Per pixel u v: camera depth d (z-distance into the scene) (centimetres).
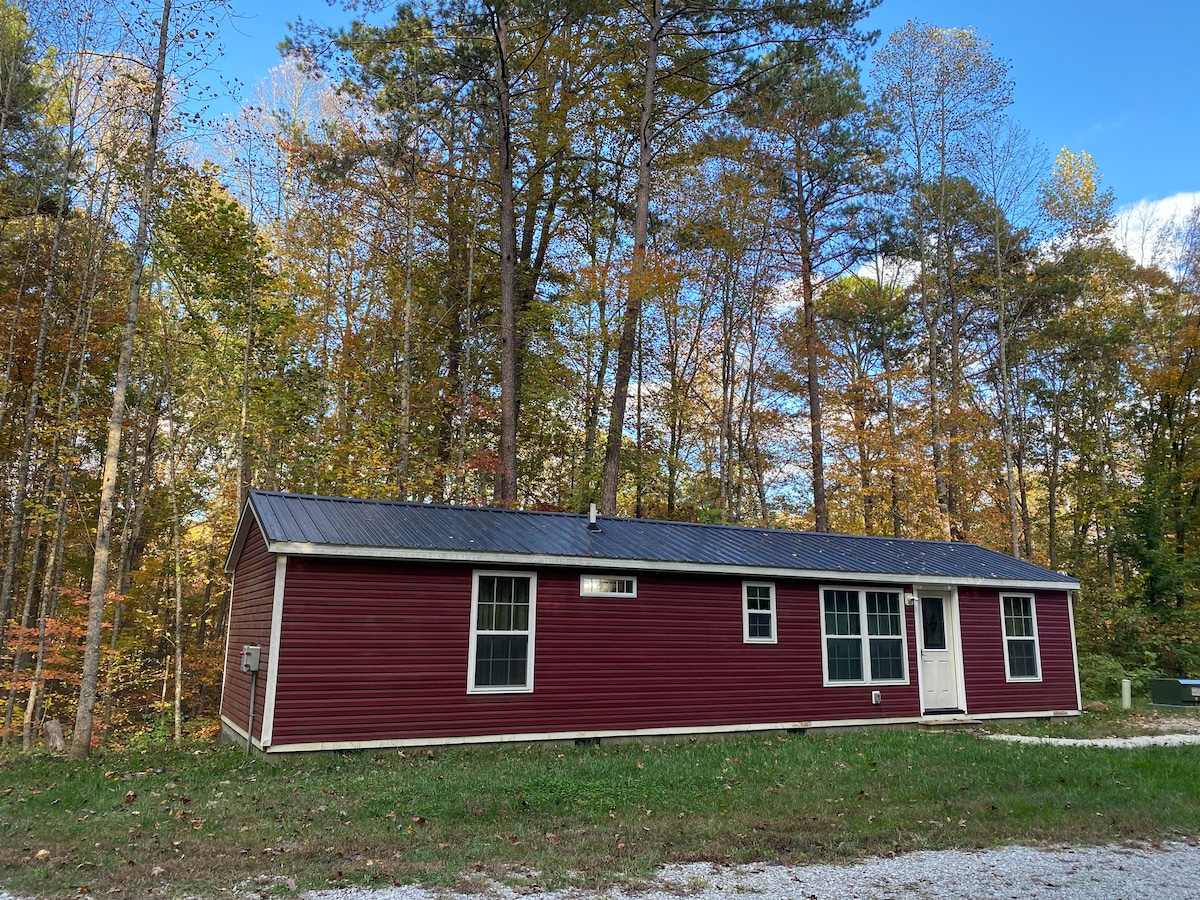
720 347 2761
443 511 1287
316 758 990
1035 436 3034
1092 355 2820
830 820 740
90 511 2034
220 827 677
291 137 2267
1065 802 827
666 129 2314
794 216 2545
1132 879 597
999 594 1616
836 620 1431
